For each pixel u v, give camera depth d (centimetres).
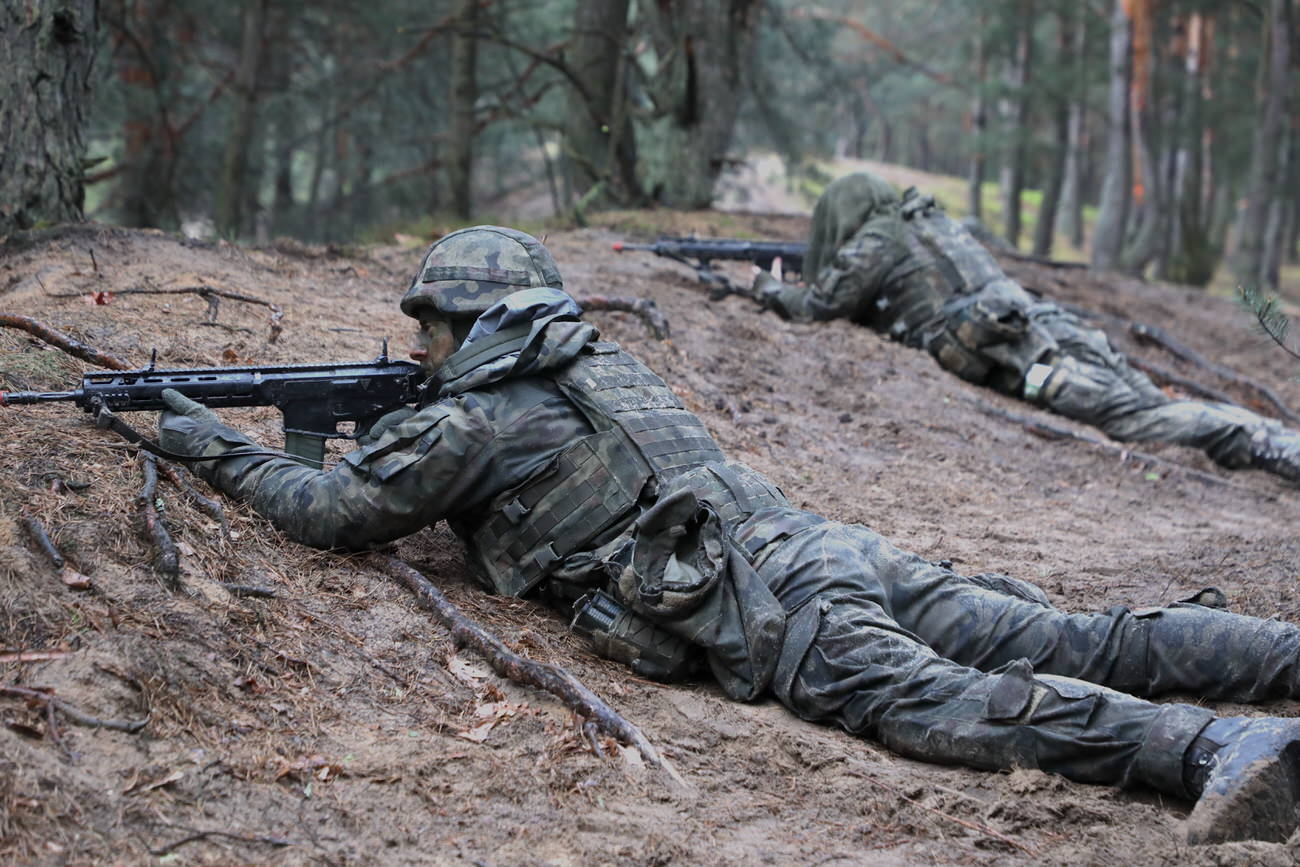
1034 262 1614
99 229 757
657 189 1567
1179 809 338
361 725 345
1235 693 398
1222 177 3791
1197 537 671
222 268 745
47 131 776
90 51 810
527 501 421
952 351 945
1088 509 728
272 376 446
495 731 354
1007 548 613
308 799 306
